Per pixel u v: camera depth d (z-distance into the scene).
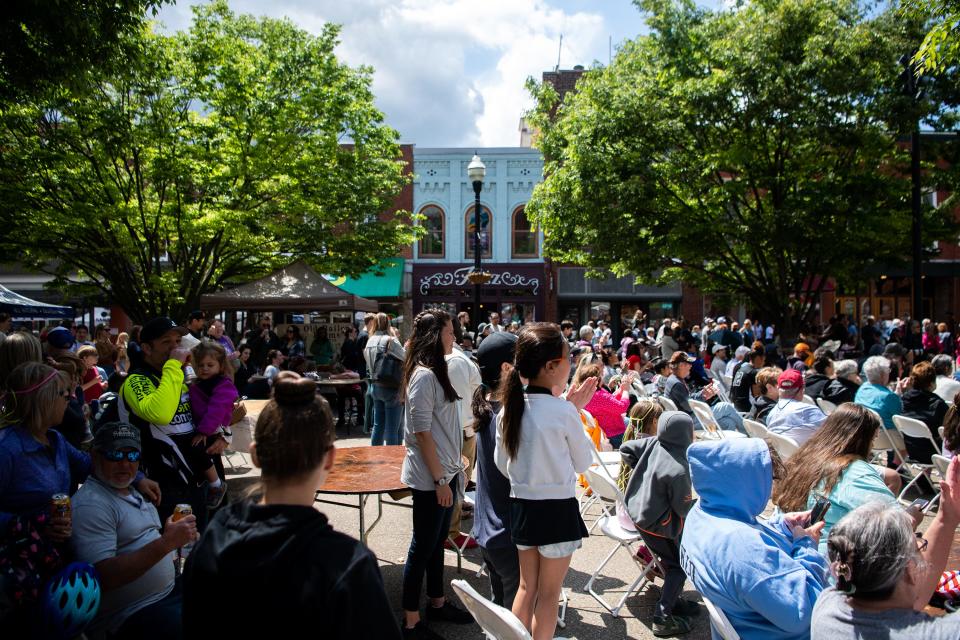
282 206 17.56
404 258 27.88
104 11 7.97
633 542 5.01
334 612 1.47
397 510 6.77
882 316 28.12
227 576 1.54
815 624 2.16
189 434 4.42
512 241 28.12
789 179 16.48
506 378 3.34
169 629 2.30
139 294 17.47
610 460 6.61
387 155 20.45
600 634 4.20
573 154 17.42
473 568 5.29
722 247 17.38
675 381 9.14
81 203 14.78
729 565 2.62
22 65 7.70
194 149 15.62
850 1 16.17
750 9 16.45
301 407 1.74
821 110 15.06
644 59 17.64
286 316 21.77
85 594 2.61
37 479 3.06
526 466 3.19
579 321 28.48
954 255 27.42
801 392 6.55
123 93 15.06
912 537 2.03
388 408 7.98
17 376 3.07
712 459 2.83
